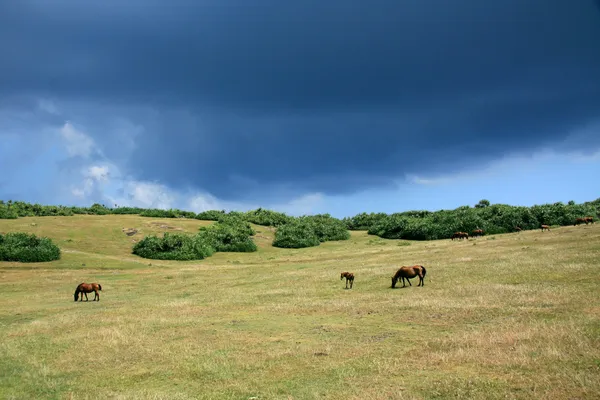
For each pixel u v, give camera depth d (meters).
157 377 10.16
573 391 7.38
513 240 36.78
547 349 9.56
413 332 12.62
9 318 19.08
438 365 9.46
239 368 10.37
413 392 8.07
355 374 9.40
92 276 33.66
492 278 20.55
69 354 12.43
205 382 9.64
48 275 33.50
